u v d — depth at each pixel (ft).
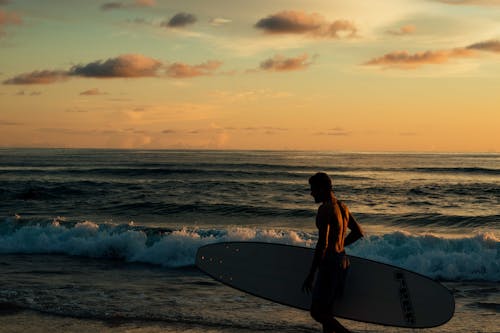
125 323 18.75
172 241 33.65
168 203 68.59
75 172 142.72
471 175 153.58
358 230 15.90
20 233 38.60
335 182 120.06
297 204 74.64
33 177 124.57
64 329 17.98
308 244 35.83
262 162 244.01
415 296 15.93
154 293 23.68
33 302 21.47
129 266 31.07
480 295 23.88
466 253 32.63
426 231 51.72
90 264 31.40
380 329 18.52
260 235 36.68
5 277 26.68
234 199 80.07
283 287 16.84
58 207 67.56
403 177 142.72
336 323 14.94
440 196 86.94
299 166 198.90
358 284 16.25
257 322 19.07
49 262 31.73
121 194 83.15
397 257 32.35
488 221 57.41
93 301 21.88
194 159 291.17
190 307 21.13
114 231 40.19
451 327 18.66
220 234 39.06
